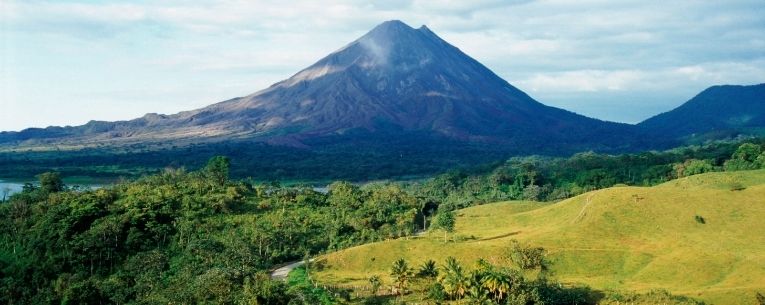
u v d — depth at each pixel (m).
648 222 177.12
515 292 122.31
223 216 197.25
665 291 127.44
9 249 177.88
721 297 123.94
